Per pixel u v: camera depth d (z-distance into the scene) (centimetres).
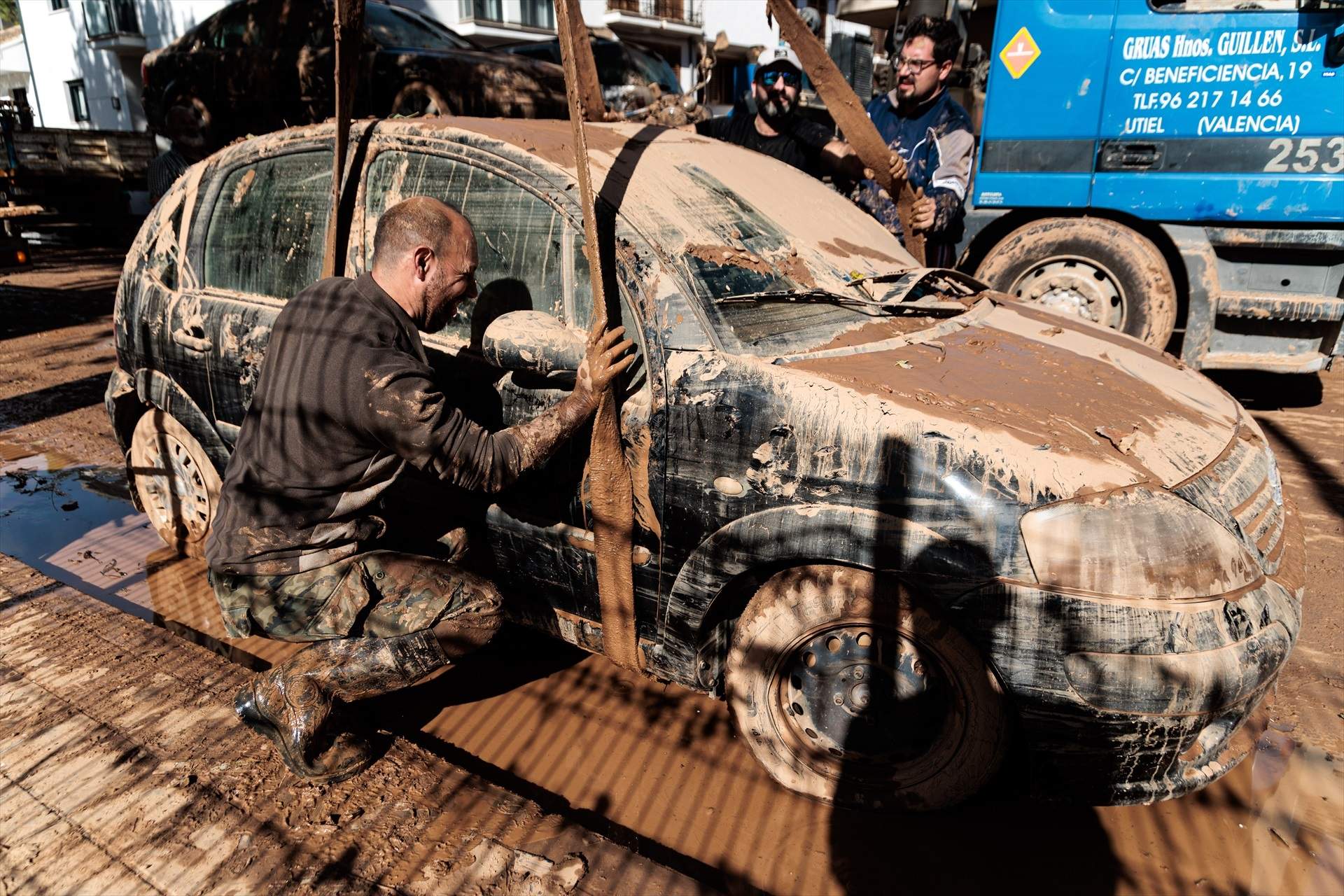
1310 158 428
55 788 213
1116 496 182
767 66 418
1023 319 285
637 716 259
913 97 395
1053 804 219
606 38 887
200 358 299
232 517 222
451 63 626
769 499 199
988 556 182
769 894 194
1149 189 460
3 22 3350
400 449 206
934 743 201
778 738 214
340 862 191
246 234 299
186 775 217
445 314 226
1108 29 450
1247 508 202
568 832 199
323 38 640
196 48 711
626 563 221
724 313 217
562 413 206
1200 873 198
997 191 496
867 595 193
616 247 223
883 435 189
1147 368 256
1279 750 238
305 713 210
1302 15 415
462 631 228
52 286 1073
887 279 276
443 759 225
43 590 307
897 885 196
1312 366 464
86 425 540
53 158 1370
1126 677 177
